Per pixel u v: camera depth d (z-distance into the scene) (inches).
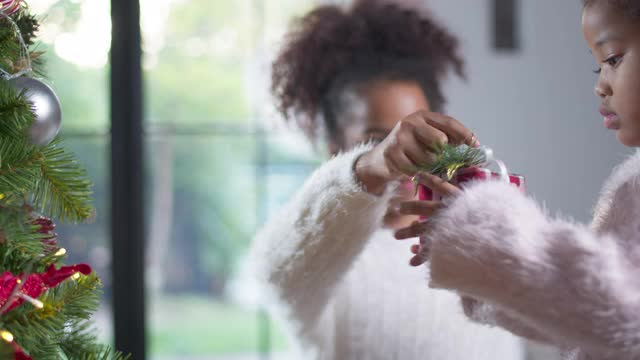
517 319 37.0
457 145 38.4
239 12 231.8
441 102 51.4
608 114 36.8
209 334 259.9
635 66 34.6
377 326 46.8
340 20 51.8
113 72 99.1
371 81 49.5
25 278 30.0
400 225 48.5
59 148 33.9
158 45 234.4
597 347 30.9
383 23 51.0
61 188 33.3
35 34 36.3
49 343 32.6
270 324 196.9
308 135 53.6
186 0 234.8
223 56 235.8
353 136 49.8
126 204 100.3
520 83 137.7
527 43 138.0
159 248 244.1
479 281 31.7
